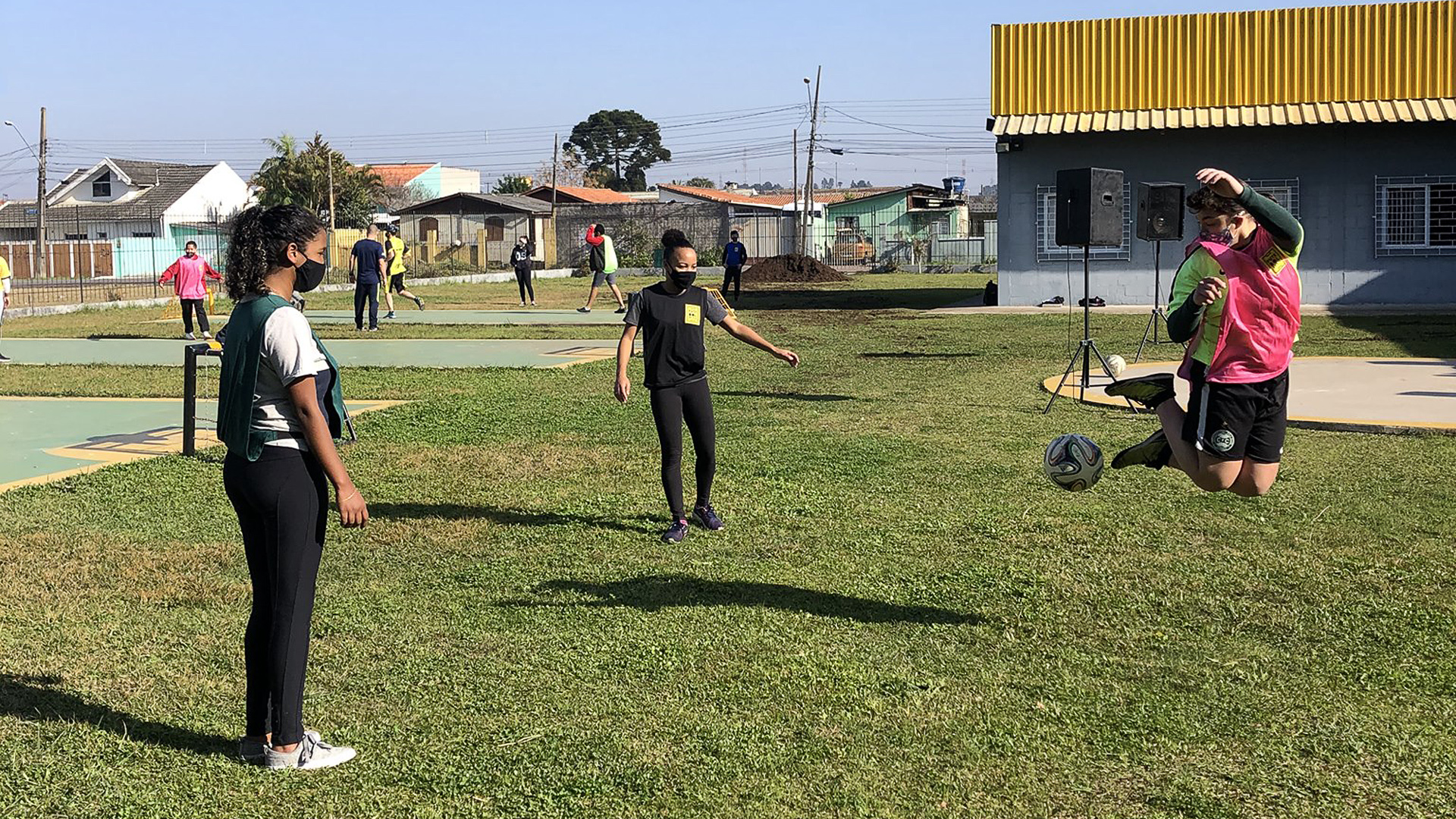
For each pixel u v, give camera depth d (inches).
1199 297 188.2
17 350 783.7
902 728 172.2
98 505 315.3
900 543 269.0
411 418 454.3
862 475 339.9
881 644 206.1
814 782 156.6
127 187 2832.2
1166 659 197.5
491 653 203.3
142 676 194.9
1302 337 733.3
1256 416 197.6
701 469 284.0
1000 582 239.3
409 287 1600.6
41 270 2089.1
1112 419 431.8
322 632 213.9
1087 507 298.4
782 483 331.0
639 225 2300.7
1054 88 1055.6
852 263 2324.1
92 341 845.2
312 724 175.5
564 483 338.3
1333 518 283.3
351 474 352.2
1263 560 250.7
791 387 538.0
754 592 235.5
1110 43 1042.7
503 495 323.0
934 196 2669.8
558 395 518.3
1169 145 1039.6
